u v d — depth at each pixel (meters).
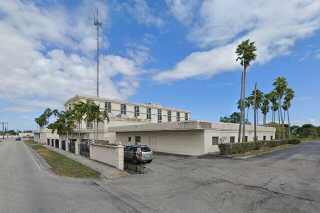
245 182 12.69
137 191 10.98
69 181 13.24
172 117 78.00
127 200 9.39
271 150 33.47
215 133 29.56
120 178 14.37
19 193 10.24
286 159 22.91
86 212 7.81
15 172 15.93
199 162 21.52
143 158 20.83
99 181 13.47
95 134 48.19
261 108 65.44
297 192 10.51
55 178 14.00
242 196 9.91
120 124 51.66
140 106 67.81
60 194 10.21
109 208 8.27
